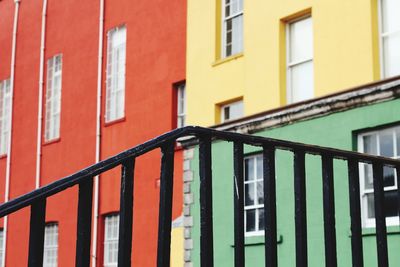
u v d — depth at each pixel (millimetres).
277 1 17281
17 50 28375
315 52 16109
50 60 26547
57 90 26125
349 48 15320
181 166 19609
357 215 3707
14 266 26172
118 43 23391
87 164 23797
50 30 26688
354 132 13812
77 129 24547
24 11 28328
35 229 2775
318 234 13875
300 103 14797
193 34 19984
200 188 3229
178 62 20672
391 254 12711
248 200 16047
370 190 13539
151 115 21422
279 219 14789
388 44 14875
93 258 22531
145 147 3055
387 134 13359
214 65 19109
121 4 23328
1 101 29109
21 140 27391
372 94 13367
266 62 17391
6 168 28062
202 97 19391
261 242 15156
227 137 3293
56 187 2814
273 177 3426
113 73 23484
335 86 15547
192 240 16766
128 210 3006
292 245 14398
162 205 3098
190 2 20250
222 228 16000
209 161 3244
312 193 14078
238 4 19031
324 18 15977
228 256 15758
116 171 22438
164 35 21328
